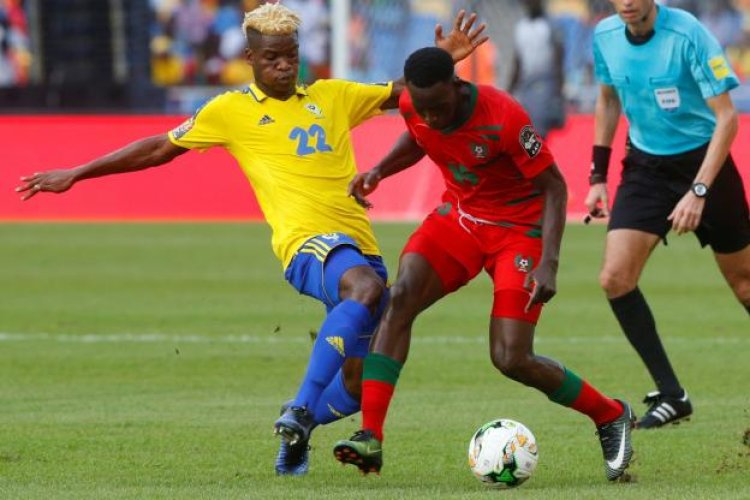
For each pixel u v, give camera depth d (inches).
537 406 1116.5
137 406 1120.2
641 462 896.3
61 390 1197.1
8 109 3095.5
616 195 1094.4
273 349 1424.7
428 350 1419.8
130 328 1563.7
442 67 767.1
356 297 817.5
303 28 3496.6
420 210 2728.8
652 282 1947.6
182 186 2778.1
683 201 1018.7
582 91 3250.5
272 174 869.2
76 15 3316.9
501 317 813.2
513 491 776.3
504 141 796.0
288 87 872.3
